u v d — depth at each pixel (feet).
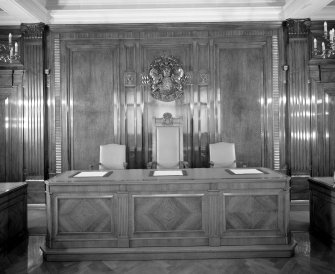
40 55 18.51
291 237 12.13
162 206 11.20
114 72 18.86
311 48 18.69
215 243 11.13
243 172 12.54
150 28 18.70
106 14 18.48
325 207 12.18
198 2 18.16
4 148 18.78
